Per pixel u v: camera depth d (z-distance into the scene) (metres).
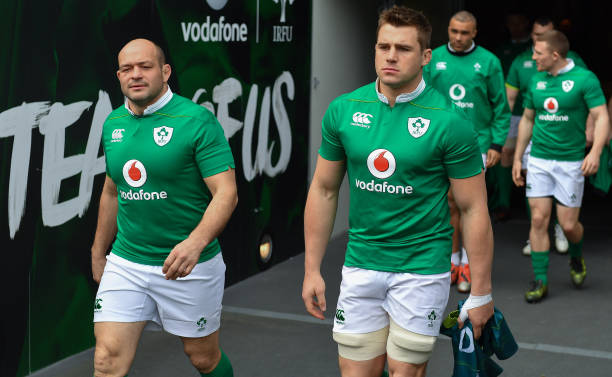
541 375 8.44
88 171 8.59
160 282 6.32
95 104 8.59
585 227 16.28
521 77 13.97
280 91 12.38
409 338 5.88
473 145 5.62
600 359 8.94
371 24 15.48
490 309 5.91
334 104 5.91
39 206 8.00
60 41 8.05
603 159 13.23
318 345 9.35
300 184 13.25
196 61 10.26
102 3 8.58
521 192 19.94
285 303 10.87
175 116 6.20
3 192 7.58
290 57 12.60
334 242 14.44
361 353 6.11
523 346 9.33
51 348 8.34
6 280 7.71
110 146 6.32
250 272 11.99
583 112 10.95
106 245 6.88
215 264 6.51
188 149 6.16
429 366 8.69
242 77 11.30
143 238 6.31
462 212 5.83
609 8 23.98
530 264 13.23
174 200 6.24
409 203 5.75
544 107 11.02
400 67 5.48
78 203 8.49
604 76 24.34
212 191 6.26
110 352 6.25
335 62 14.15
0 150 7.50
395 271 5.88
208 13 10.44
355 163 5.81
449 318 5.81
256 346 9.27
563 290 11.70
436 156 5.62
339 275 12.38
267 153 12.13
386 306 6.00
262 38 11.77
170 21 9.70
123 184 6.30
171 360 8.77
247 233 11.80
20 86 7.64
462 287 11.55
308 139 13.41
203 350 6.64
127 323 6.29
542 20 13.56
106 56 8.69
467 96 11.28
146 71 6.08
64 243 8.36
